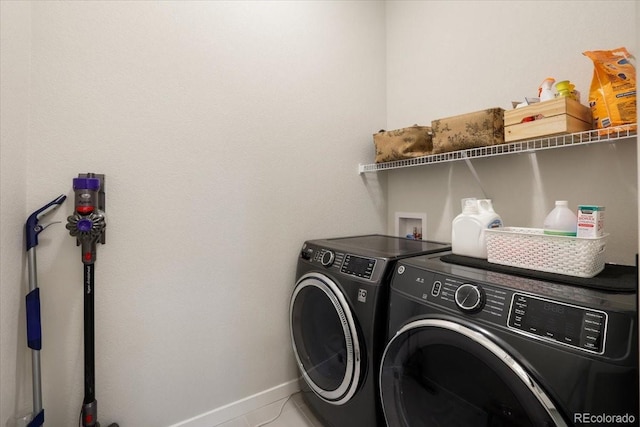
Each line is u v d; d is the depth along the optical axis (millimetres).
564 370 630
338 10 1823
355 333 1158
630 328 580
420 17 1820
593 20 1148
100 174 1145
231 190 1457
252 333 1532
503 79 1424
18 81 967
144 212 1248
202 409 1396
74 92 1104
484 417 797
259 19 1528
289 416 1485
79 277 1132
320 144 1756
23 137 1002
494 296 790
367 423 1129
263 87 1545
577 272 841
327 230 1793
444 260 1117
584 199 1192
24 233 1018
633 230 1071
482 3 1502
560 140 1101
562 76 1231
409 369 990
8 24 917
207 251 1398
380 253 1254
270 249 1584
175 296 1323
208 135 1391
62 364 1107
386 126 2055
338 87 1825
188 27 1334
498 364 726
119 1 1183
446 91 1678
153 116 1259
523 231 1022
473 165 1564
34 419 976
